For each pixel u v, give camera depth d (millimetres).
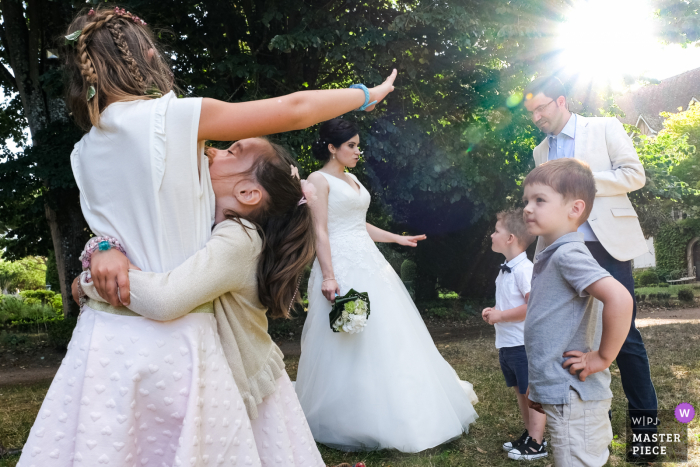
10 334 10914
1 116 11820
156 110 1272
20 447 3037
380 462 2662
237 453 1321
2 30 10266
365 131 8445
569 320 1823
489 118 9711
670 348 5832
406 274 15914
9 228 12180
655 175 11289
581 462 1739
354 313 2768
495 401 3730
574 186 1909
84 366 1229
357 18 8070
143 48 1402
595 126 3004
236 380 1407
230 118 1298
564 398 1766
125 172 1268
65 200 9680
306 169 8961
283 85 8477
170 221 1275
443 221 12508
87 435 1177
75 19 1406
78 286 1312
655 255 23297
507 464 2609
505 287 2799
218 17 8297
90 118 1324
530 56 8680
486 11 8062
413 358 2875
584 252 1823
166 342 1256
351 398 2816
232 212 1440
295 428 1639
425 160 9172
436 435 2721
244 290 1429
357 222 3244
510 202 10719
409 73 8039
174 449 1247
